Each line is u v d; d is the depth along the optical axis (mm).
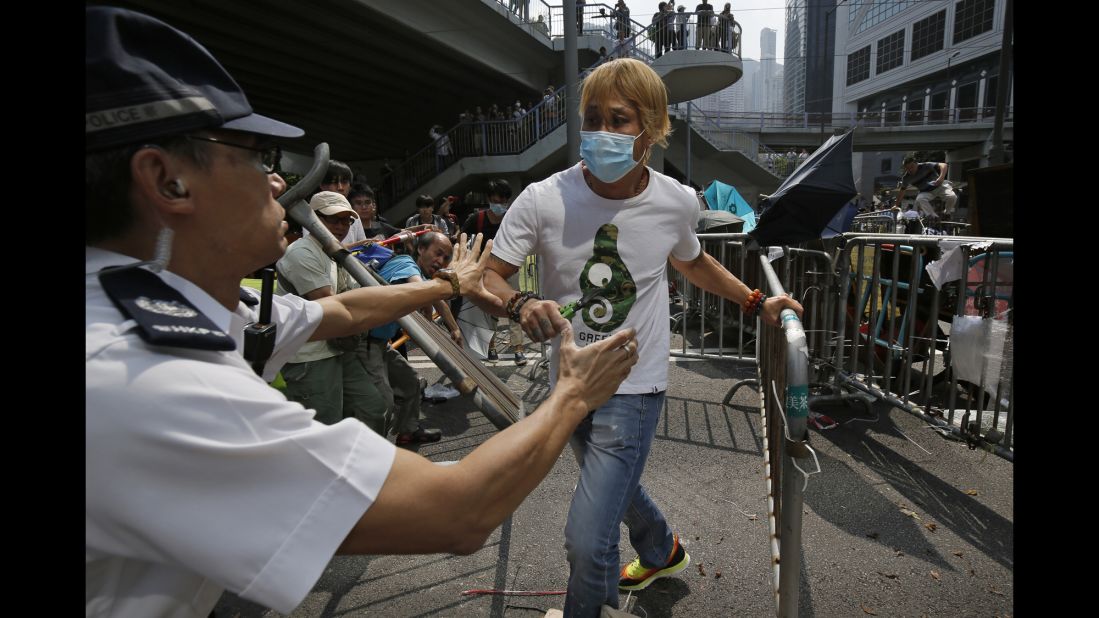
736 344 6566
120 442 612
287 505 687
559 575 2457
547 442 910
